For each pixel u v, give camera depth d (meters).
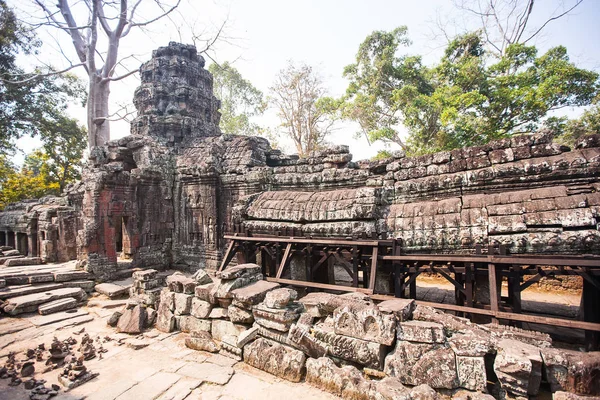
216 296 5.96
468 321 4.57
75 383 4.63
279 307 5.04
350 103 23.17
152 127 15.70
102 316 8.12
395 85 23.72
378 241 6.47
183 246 13.70
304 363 4.65
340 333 4.49
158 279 8.58
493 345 3.72
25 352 6.04
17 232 17.70
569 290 9.32
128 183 12.09
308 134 26.59
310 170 11.84
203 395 4.29
